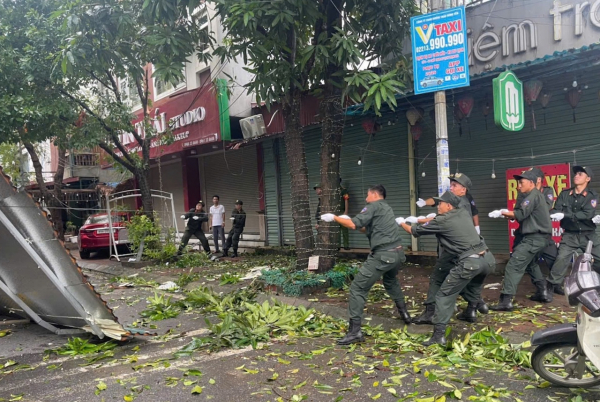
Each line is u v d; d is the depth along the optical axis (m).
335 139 7.98
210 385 4.19
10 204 4.76
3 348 5.46
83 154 23.89
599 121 7.55
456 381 4.02
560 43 7.62
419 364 4.43
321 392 3.95
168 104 14.24
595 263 6.11
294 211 8.23
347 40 6.83
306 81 8.03
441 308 4.88
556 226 7.30
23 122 10.31
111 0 7.52
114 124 12.16
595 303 3.40
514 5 8.09
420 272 9.02
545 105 7.52
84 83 12.12
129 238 12.41
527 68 6.82
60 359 5.03
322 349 5.04
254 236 14.54
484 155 8.99
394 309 6.39
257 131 12.09
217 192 16.19
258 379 4.30
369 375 4.27
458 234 4.90
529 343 4.57
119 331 5.37
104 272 12.27
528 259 5.86
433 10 6.25
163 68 7.44
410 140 10.12
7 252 5.18
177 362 4.84
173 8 7.19
